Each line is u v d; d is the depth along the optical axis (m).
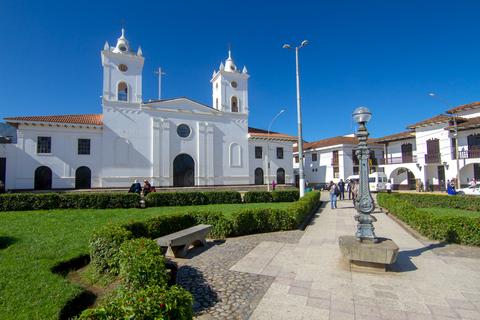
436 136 32.53
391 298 4.58
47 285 4.66
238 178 35.91
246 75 38.22
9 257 6.05
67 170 27.95
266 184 37.47
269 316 4.07
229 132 36.09
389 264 5.86
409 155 36.66
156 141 31.52
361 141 6.57
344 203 21.08
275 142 39.34
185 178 33.12
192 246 8.13
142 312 2.58
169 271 5.41
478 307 4.29
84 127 28.83
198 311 4.25
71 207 14.09
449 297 4.62
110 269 5.52
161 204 16.42
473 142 29.34
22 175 26.41
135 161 30.56
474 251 7.45
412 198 18.83
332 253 7.21
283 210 10.46
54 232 8.48
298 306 4.35
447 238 8.45
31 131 27.00
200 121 34.34
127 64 31.34
